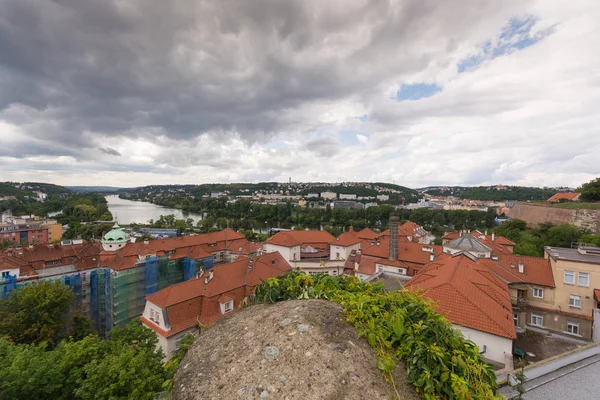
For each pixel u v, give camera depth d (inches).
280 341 167.3
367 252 1775.3
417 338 166.9
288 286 235.9
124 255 1747.0
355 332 175.5
